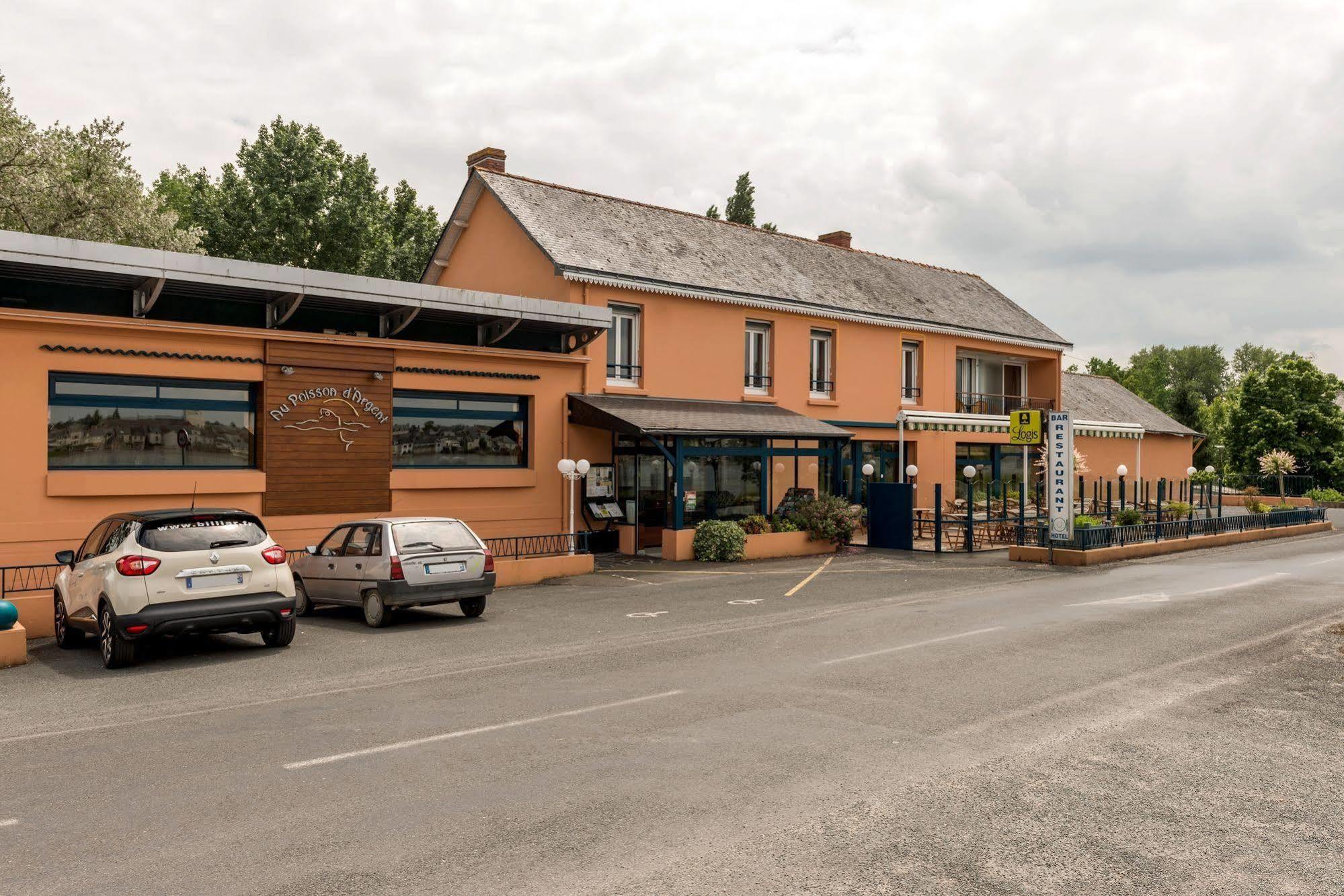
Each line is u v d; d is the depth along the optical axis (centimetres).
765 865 464
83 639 1152
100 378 1438
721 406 2292
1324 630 1129
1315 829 515
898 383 2800
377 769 621
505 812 538
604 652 1032
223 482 1516
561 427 2011
